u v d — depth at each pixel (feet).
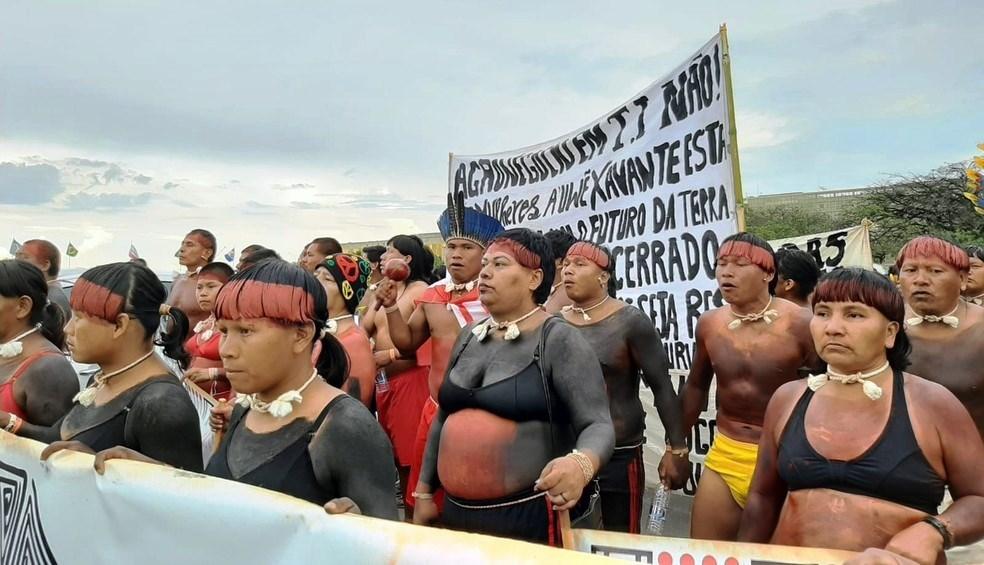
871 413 7.13
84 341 8.57
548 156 21.42
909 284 12.02
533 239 9.47
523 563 5.11
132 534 7.18
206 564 6.63
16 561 8.66
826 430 7.27
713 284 15.89
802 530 7.16
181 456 8.39
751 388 12.43
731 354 12.67
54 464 8.05
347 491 6.78
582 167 20.06
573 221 20.31
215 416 10.03
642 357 13.71
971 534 6.51
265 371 6.96
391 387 17.16
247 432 7.36
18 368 10.79
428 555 5.44
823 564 5.99
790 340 12.25
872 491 6.93
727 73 15.29
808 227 95.76
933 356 11.87
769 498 8.20
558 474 7.30
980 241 71.61
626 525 13.78
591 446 7.80
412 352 15.47
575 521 8.95
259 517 6.35
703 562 6.33
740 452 12.42
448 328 14.14
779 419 7.97
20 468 8.62
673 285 17.03
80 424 8.73
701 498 12.86
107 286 8.57
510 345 9.28
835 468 7.09
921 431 6.90
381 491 6.87
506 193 23.07
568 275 13.96
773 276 12.71
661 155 17.30
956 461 6.86
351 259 13.85
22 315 11.07
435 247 43.16
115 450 7.55
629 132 18.38
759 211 106.42
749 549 6.21
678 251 16.81
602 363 13.61
